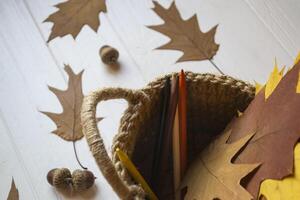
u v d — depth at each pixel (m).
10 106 0.56
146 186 0.40
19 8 0.62
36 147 0.54
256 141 0.39
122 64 0.58
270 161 0.37
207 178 0.41
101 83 0.57
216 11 0.61
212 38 0.58
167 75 0.43
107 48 0.57
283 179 0.36
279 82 0.39
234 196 0.38
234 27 0.59
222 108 0.45
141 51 0.59
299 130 0.36
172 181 0.44
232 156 0.40
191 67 0.57
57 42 0.60
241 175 0.38
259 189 0.37
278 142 0.37
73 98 0.56
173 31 0.58
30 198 0.52
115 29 0.60
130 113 0.41
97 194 0.52
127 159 0.39
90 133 0.38
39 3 0.62
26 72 0.58
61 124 0.55
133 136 0.41
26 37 0.60
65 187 0.52
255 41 0.58
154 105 0.43
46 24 0.61
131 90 0.41
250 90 0.43
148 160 0.46
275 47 0.58
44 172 0.53
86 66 0.58
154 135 0.45
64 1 0.63
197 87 0.44
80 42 0.60
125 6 0.61
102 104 0.56
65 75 0.58
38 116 0.56
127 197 0.37
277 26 0.59
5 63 0.59
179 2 0.61
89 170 0.53
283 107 0.37
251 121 0.40
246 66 0.57
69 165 0.53
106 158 0.37
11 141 0.54
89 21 0.60
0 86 0.58
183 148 0.43
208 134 0.47
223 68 0.57
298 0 0.60
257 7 0.60
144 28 0.60
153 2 0.60
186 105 0.45
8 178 0.53
